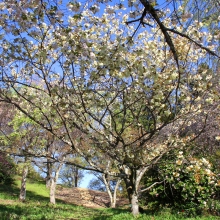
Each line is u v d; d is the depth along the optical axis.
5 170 19.05
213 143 9.18
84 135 5.63
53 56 5.57
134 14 4.09
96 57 4.35
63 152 13.88
